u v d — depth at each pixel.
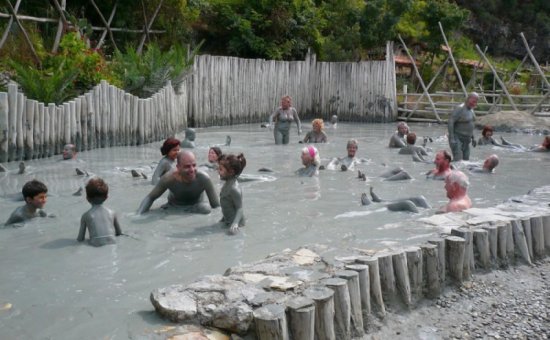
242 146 15.30
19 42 16.80
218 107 22.11
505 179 10.55
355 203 8.17
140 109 15.40
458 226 6.35
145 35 22.23
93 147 13.90
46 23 19.12
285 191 9.05
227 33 26.72
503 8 43.84
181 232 6.61
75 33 17.19
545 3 44.16
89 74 15.84
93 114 13.79
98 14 21.77
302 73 26.28
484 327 4.89
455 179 7.48
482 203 8.37
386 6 28.70
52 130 12.40
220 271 5.25
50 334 3.99
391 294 5.02
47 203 7.90
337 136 18.73
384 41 28.75
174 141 9.30
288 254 5.34
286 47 26.59
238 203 6.83
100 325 4.12
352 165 11.77
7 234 6.43
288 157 13.11
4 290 4.77
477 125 21.97
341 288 4.42
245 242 6.20
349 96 26.23
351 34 28.05
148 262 5.51
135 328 4.06
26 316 4.27
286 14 26.41
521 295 5.51
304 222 7.03
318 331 4.24
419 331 4.76
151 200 7.62
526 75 34.44
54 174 10.23
